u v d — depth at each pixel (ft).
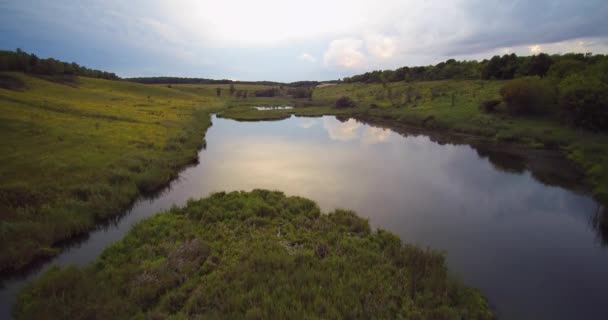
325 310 26.45
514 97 143.95
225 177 73.31
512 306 30.94
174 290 29.84
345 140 125.18
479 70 287.07
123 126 108.88
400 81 348.79
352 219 46.44
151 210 53.93
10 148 67.36
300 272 31.73
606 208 57.16
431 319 26.21
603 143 94.43
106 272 32.37
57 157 66.03
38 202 47.42
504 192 66.03
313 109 255.29
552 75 176.04
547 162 90.33
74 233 43.65
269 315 25.46
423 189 67.21
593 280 35.70
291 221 46.47
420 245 43.32
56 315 25.55
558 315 29.78
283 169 80.69
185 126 133.28
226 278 31.40
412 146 114.93
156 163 73.87
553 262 39.50
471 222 51.37
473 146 114.32
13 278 34.04
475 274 36.42
